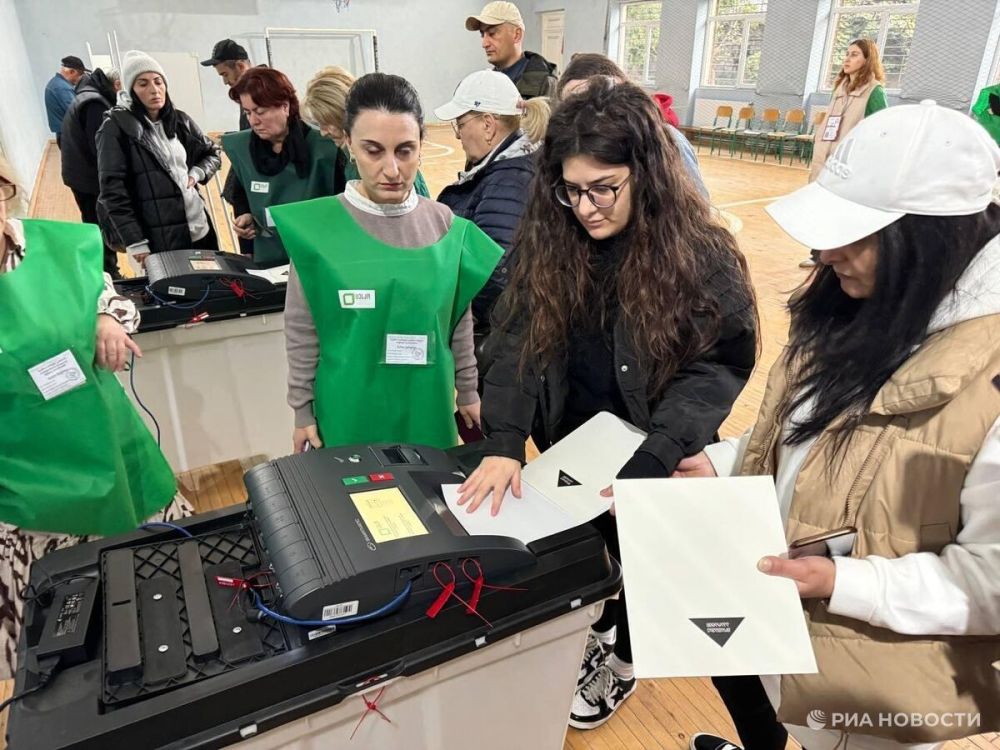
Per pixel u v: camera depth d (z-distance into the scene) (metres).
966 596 0.66
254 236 2.30
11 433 1.16
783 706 0.78
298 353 1.38
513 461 1.01
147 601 0.78
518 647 0.89
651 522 0.77
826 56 8.97
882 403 0.69
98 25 10.37
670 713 1.49
